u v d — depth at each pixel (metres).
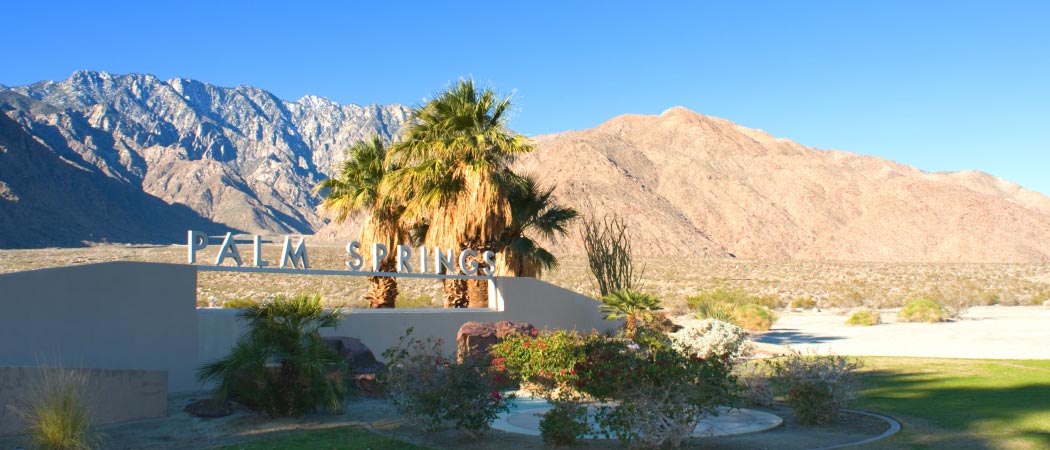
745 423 11.20
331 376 12.14
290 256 16.36
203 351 14.66
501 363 14.27
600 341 12.35
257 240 15.79
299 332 12.01
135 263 13.83
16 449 9.46
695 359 10.01
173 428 10.88
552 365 14.04
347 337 15.38
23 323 12.41
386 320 17.53
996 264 101.12
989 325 31.14
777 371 12.01
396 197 21.06
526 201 22.91
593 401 12.74
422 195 20.38
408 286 53.47
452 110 20.61
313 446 9.87
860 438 10.06
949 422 10.88
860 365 13.75
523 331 17.03
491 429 11.00
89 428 10.12
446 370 10.78
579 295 23.02
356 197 22.55
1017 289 65.69
